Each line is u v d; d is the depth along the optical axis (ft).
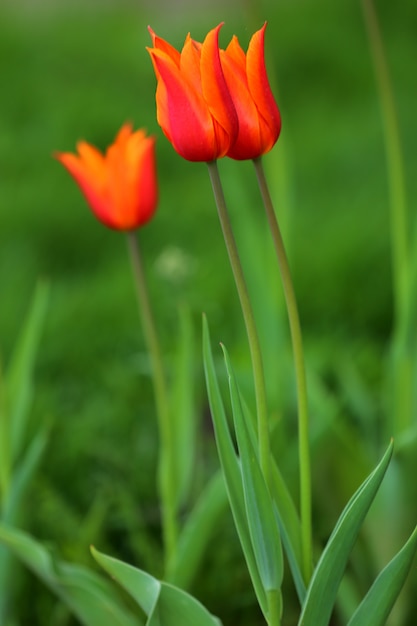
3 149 12.06
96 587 4.07
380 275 7.91
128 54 15.57
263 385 3.52
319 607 3.53
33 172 11.37
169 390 6.01
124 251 9.41
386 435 4.72
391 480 4.42
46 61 15.28
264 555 3.51
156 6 19.40
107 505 4.86
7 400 4.51
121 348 7.02
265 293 4.69
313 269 8.09
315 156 11.60
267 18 16.44
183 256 5.74
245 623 4.67
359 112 13.17
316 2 16.56
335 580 3.51
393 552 4.48
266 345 4.69
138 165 4.07
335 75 14.58
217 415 3.59
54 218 9.91
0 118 13.30
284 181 4.62
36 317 4.54
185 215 10.02
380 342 7.20
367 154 11.45
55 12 19.54
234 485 3.59
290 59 14.92
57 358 7.07
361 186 10.56
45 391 6.45
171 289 6.17
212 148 3.38
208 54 3.33
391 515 4.44
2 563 4.35
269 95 3.41
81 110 12.80
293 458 4.46
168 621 3.66
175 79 3.34
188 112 3.36
